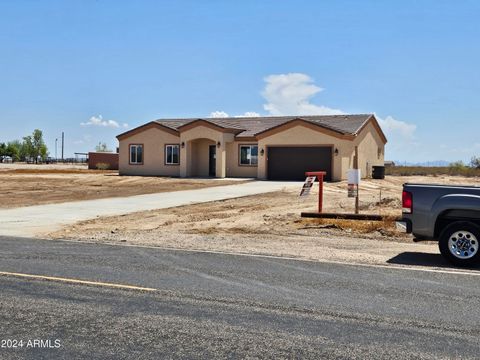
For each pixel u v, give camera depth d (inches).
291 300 299.1
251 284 338.3
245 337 235.1
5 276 354.6
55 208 858.8
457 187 407.8
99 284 333.4
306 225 631.8
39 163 4015.8
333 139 1483.8
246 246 499.5
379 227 593.6
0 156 4512.8
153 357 210.5
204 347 222.2
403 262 421.7
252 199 1008.2
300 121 1521.9
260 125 1765.5
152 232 601.0
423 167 2333.9
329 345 225.9
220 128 1626.5
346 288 329.4
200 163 1739.7
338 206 852.0
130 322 255.9
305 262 417.4
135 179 1604.3
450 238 405.4
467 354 217.0
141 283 337.4
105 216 757.3
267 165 1572.3
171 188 1302.9
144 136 1796.3
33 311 273.4
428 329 249.1
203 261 418.6
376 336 238.4
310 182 686.5
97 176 1760.6
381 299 303.4
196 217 742.5
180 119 1950.1
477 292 321.7
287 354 214.8
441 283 345.7
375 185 1393.9
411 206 416.2
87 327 247.8
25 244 505.0
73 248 480.7
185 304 289.0
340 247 494.9
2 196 1087.6
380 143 1814.7
